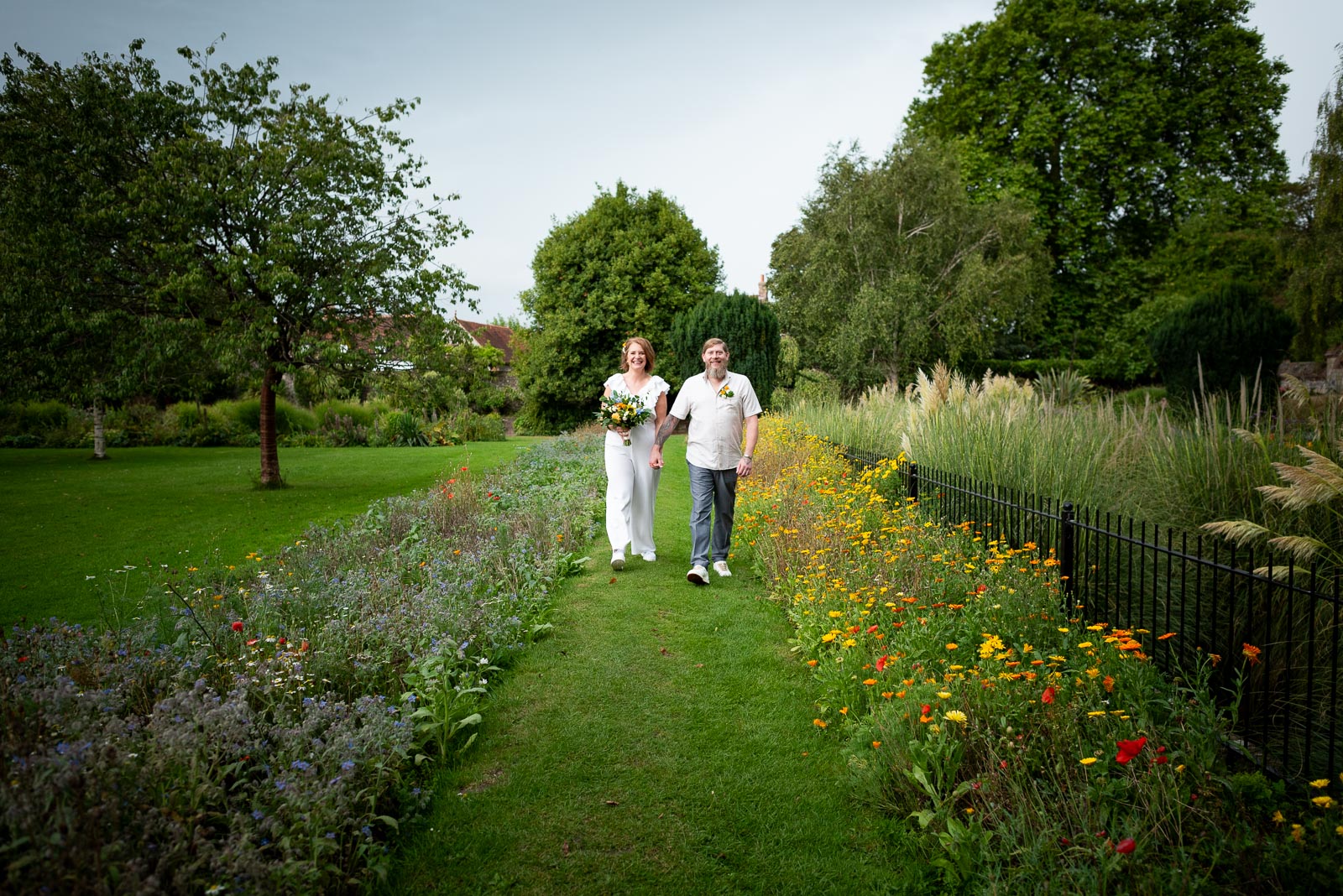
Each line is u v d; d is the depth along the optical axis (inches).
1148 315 922.1
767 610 179.9
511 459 557.6
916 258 936.3
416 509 282.0
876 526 211.0
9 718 85.2
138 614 169.8
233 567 207.6
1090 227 1005.2
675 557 237.8
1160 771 85.2
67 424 879.1
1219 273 842.8
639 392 223.3
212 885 68.4
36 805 64.2
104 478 504.4
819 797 99.7
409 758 103.0
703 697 131.8
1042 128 957.8
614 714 125.0
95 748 75.5
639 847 89.3
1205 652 129.4
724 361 208.1
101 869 61.7
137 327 394.9
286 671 111.3
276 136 417.7
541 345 1144.2
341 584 162.7
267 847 72.3
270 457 453.7
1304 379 604.4
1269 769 99.6
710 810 97.1
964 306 892.6
